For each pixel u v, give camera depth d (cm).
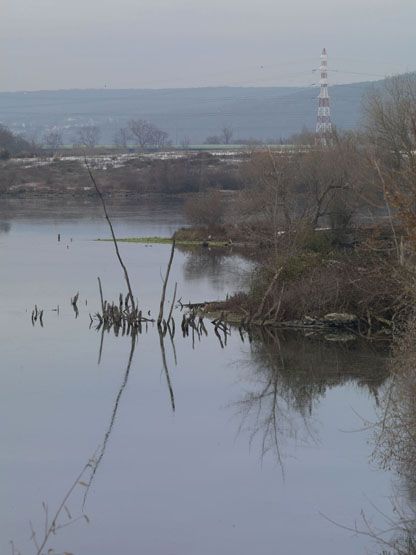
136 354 5234
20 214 13700
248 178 10662
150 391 4506
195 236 10475
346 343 5453
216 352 5294
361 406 4175
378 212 8300
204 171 17212
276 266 6031
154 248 9869
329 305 5816
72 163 19875
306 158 8644
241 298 6319
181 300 6725
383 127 7256
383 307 5597
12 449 3688
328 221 8300
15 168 19162
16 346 5388
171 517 3077
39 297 6875
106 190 17388
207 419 4072
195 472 3450
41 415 4112
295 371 4856
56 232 11350
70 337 5625
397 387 3400
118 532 2977
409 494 3167
